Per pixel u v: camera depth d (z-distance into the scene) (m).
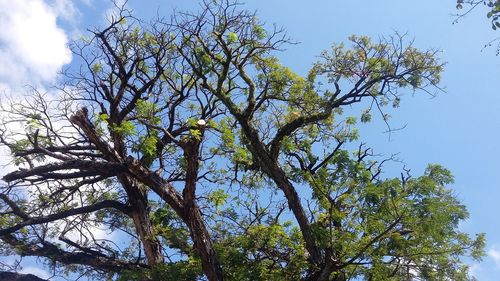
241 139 18.05
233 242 15.98
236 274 14.86
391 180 13.63
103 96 17.89
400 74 18.88
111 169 15.48
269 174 17.80
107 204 16.95
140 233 16.61
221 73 18.55
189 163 14.38
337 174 15.27
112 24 17.56
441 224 13.24
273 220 17.17
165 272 14.76
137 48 18.50
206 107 17.77
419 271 15.17
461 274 15.60
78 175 16.48
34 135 16.20
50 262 17.08
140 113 16.33
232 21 17.77
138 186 17.23
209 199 16.23
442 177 14.59
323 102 18.66
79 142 17.77
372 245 13.94
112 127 15.30
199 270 14.88
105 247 17.75
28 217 16.72
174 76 19.45
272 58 18.70
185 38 17.81
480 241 15.23
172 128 17.56
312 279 14.77
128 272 15.13
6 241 16.55
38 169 14.99
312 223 15.23
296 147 18.55
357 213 14.51
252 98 17.94
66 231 17.92
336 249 14.22
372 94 18.80
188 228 15.18
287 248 15.80
